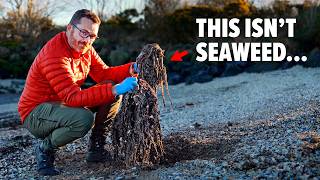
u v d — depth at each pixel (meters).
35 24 16.56
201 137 3.64
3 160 3.61
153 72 2.93
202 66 10.81
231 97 6.89
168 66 11.50
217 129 4.05
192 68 10.91
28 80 2.85
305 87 6.54
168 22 13.59
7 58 13.71
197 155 3.16
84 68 2.94
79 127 2.74
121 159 2.94
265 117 4.42
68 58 2.76
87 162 3.10
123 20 15.48
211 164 2.77
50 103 2.82
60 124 2.77
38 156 2.91
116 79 3.06
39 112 2.81
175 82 10.51
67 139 2.80
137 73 2.95
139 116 2.85
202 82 9.88
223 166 2.71
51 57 2.70
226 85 8.83
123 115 2.87
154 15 14.55
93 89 2.66
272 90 6.84
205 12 12.86
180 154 3.20
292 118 4.02
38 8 16.92
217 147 3.26
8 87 11.51
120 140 2.93
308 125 3.61
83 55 2.90
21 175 3.04
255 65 10.22
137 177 2.66
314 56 9.33
